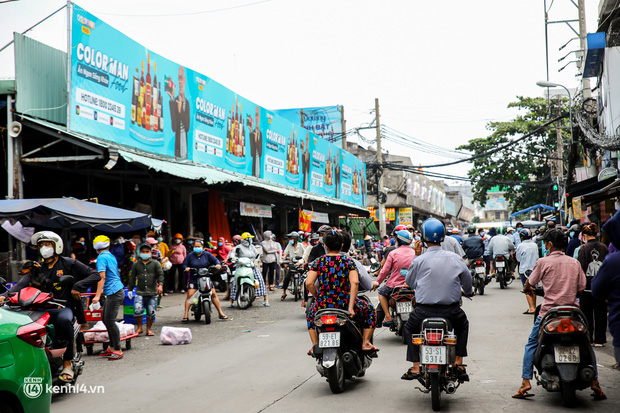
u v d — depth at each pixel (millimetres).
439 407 5531
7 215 10727
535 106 42438
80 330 7121
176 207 20500
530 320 11578
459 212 84875
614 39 22203
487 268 20656
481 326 10898
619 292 4910
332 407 5777
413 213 56781
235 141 22578
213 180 16672
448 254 5926
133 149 16438
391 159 51094
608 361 7746
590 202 14836
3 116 14633
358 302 6703
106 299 8961
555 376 5617
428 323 5594
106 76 15297
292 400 6105
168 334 10164
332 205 32344
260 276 15633
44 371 5000
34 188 15711
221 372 7672
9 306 6500
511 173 42250
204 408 5902
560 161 35781
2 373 4598
